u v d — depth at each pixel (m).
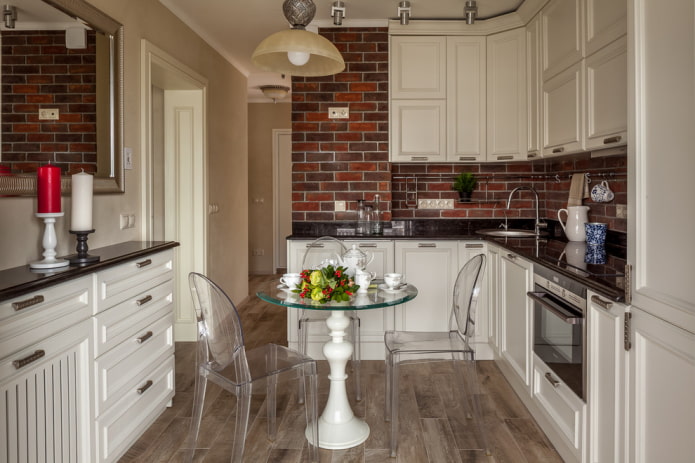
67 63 2.36
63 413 1.83
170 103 4.24
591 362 1.92
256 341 4.29
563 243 3.21
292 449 2.44
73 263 2.08
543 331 2.48
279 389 3.26
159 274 2.69
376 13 3.86
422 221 4.36
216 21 4.06
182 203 4.28
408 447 2.43
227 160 5.10
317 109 4.09
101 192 2.62
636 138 1.57
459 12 3.81
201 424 2.70
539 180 4.30
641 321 1.55
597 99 2.57
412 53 3.96
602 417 1.84
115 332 2.21
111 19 2.72
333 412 2.57
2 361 1.52
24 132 2.08
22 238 2.11
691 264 1.30
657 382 1.47
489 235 3.85
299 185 4.12
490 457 2.33
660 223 1.46
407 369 3.58
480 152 3.94
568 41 2.94
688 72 1.31
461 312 2.56
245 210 5.87
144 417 2.48
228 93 5.12
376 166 4.09
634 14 1.57
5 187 1.96
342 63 2.19
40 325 1.70
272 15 3.93
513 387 3.15
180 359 3.84
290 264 3.76
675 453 1.38
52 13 2.24
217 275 4.76
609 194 3.02
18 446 1.59
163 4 3.49
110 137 2.74
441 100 3.96
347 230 4.12
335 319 2.59
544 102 3.37
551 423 2.35
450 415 2.79
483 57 3.92
